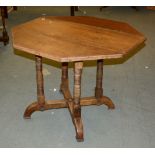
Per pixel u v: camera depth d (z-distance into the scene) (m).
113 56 1.50
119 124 2.06
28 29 1.81
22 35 1.71
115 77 2.73
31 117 2.11
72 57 1.45
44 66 2.88
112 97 2.39
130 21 4.33
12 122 2.04
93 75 2.75
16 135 1.92
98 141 1.90
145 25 4.16
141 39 1.71
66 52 1.50
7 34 3.42
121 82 2.64
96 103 2.19
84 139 1.91
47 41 1.64
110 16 4.57
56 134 1.95
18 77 2.66
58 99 2.36
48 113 2.17
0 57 3.05
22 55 3.10
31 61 2.98
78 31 1.82
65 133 1.96
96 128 2.02
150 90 2.52
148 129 2.01
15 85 2.52
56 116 2.14
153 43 3.52
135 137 1.94
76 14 4.65
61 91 2.40
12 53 3.15
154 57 3.16
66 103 2.14
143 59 3.11
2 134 1.92
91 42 1.65
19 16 4.43
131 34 1.79
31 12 4.66
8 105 2.23
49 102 2.12
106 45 1.61
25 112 2.07
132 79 2.70
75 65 1.75
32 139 1.90
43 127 2.02
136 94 2.45
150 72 2.84
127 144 1.87
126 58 3.11
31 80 2.62
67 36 1.73
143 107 2.27
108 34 1.78
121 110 2.22
